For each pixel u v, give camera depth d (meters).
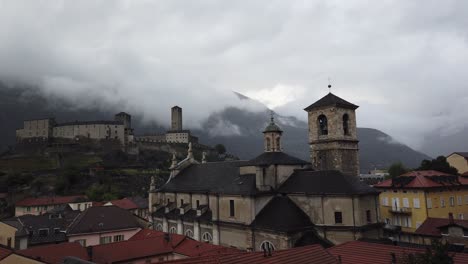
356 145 73.19
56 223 88.69
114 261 59.19
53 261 54.44
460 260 34.75
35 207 152.50
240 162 75.56
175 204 83.69
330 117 71.19
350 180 57.03
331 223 54.59
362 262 37.03
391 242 51.19
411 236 73.31
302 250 31.09
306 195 57.75
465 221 67.88
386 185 98.25
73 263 35.38
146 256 62.66
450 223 66.38
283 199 60.56
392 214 95.56
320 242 53.69
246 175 67.50
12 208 172.75
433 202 89.69
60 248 59.50
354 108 73.81
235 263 26.88
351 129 72.75
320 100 74.38
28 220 87.62
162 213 84.88
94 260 58.31
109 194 182.62
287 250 30.70
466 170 119.50
